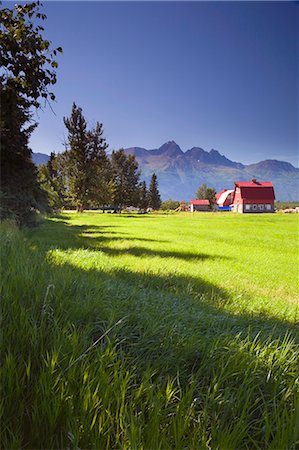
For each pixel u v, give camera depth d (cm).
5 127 1081
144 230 2430
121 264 738
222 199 14850
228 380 207
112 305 303
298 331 375
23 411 159
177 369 206
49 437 149
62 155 6688
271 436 164
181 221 4184
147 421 164
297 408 165
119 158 9300
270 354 235
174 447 151
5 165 1354
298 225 3694
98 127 6525
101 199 6856
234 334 294
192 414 168
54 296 275
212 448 148
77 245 1146
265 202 10194
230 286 678
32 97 498
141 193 10544
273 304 545
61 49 473
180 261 978
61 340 205
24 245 554
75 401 161
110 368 192
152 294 427
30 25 464
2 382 166
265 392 198
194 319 324
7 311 233
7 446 140
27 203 1467
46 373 170
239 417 171
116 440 149
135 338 244
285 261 1209
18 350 198
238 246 1633
